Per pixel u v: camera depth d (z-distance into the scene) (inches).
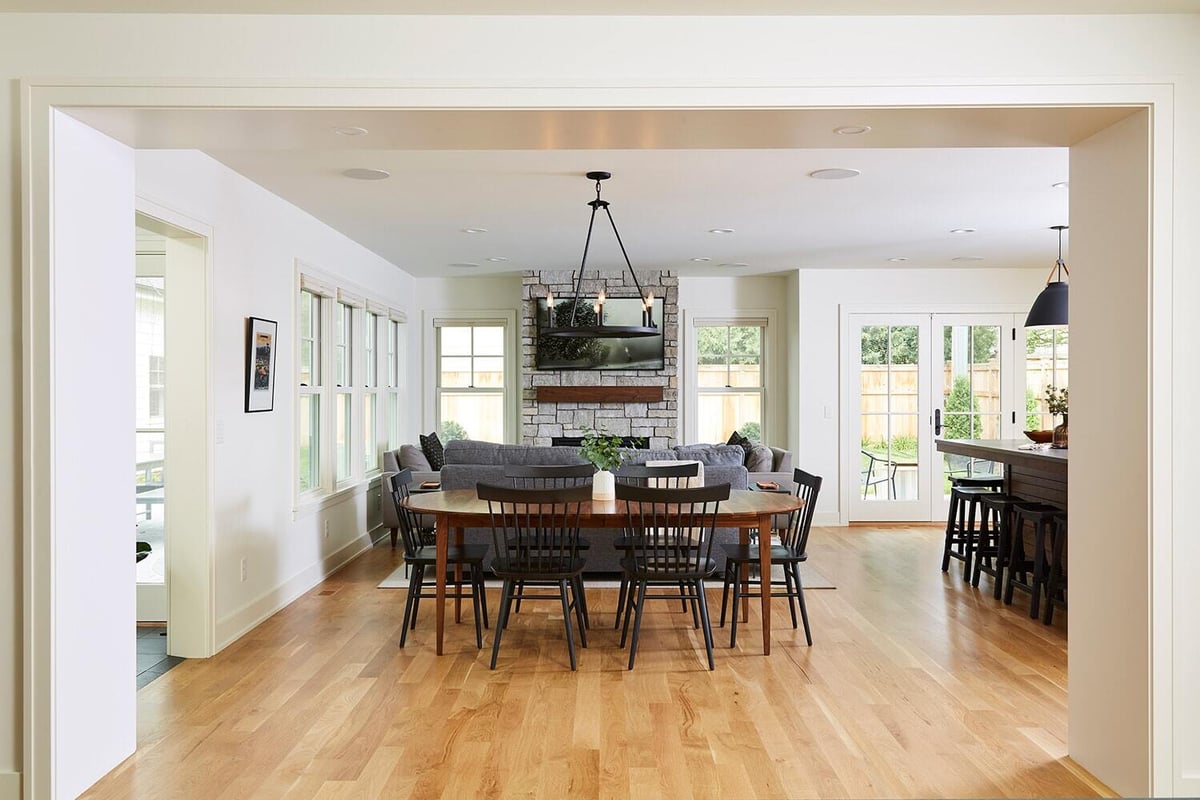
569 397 347.6
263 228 200.7
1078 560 120.1
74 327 112.7
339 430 274.4
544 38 110.0
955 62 109.6
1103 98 107.1
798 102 109.3
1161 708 104.8
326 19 109.6
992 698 145.9
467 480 234.4
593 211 222.2
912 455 344.5
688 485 188.1
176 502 168.7
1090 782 114.5
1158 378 104.9
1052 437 237.9
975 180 196.7
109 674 119.3
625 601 193.6
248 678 155.9
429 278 365.7
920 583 236.8
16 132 109.7
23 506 109.4
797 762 120.3
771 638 183.0
